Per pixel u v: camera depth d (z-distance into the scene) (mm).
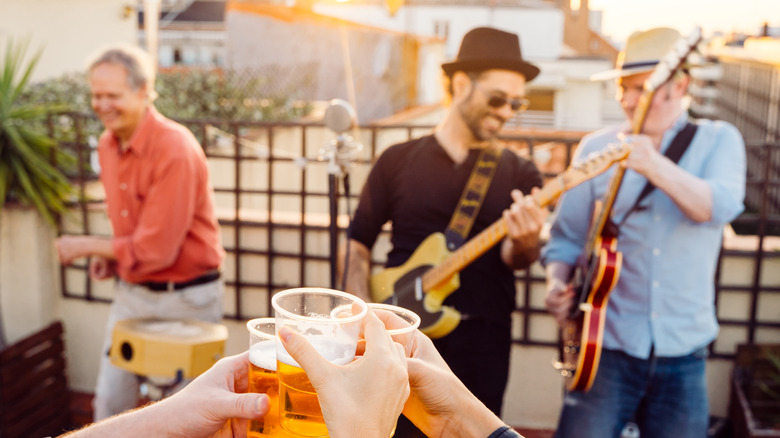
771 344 3451
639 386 2463
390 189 2410
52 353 3830
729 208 2268
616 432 2496
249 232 3938
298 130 7160
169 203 2766
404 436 1955
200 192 2924
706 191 2244
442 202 2316
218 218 3953
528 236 2129
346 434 767
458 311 2252
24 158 3775
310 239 3883
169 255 2807
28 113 3840
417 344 1028
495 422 987
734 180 2342
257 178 6473
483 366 2281
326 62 9445
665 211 2391
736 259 3514
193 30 26016
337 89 9492
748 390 3441
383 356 800
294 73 9641
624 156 2160
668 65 2221
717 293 3537
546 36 24750
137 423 955
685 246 2387
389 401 797
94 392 4164
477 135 2301
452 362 2252
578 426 2482
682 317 2398
